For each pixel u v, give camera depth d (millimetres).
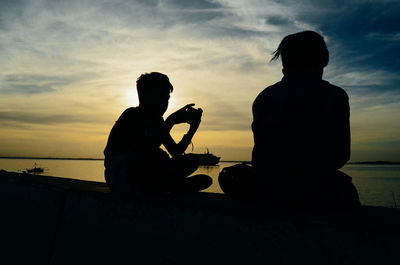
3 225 2623
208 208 1418
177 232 1497
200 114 2174
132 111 2041
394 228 1000
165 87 2012
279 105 1573
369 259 977
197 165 2051
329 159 1437
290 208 1431
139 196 1925
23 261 2305
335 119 1434
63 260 2010
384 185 135500
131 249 1667
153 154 1952
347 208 1389
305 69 1624
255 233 1244
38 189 2363
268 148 1584
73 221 2033
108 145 2125
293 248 1140
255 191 1731
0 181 2799
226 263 1296
